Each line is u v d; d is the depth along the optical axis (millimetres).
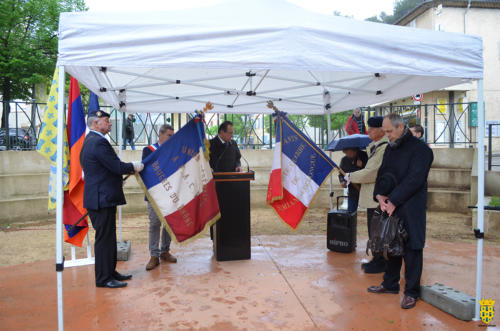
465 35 3289
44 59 17141
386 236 3223
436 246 5445
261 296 3553
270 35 2955
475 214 6547
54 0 17734
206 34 2891
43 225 7324
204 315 3141
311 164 4504
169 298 3520
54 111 4453
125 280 4039
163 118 10039
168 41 2867
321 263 4609
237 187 4742
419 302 3424
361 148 5289
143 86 4812
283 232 6746
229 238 4730
